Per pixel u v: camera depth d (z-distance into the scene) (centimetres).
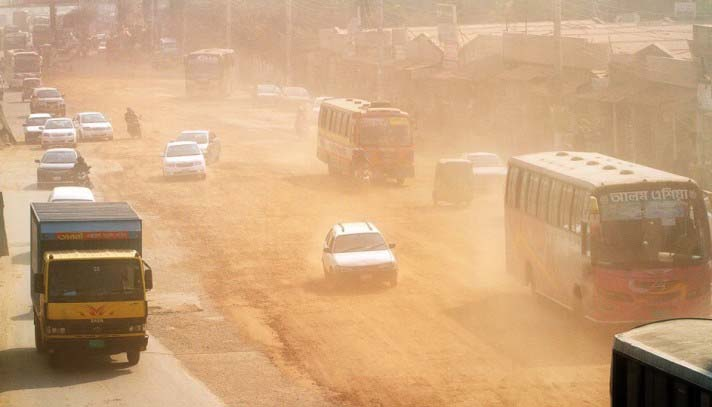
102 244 7175
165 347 7506
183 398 6172
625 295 6950
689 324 4166
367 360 7012
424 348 7244
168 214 13250
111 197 14475
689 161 13488
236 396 6222
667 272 6944
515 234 8844
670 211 7038
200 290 9412
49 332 6644
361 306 8638
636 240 7012
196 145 16425
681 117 13550
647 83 14488
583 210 7219
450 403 5938
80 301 6681
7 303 8831
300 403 6053
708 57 13712
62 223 7112
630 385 3928
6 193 14625
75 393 6278
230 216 13088
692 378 3578
